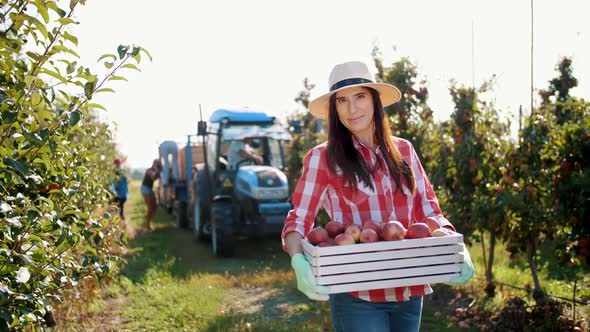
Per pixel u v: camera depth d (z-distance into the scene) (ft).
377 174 7.33
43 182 8.42
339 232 7.09
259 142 33.24
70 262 8.82
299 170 35.58
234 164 32.40
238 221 29.89
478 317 16.58
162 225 44.42
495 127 19.11
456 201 20.39
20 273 6.59
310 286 6.23
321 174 7.31
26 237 7.16
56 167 9.08
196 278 23.13
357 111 7.29
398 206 7.39
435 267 6.70
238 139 32.24
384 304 7.07
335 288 6.35
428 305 18.84
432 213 7.69
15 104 6.89
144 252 30.27
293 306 19.03
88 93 7.44
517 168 17.20
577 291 18.53
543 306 15.29
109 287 20.45
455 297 19.22
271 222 29.53
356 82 7.31
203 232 33.91
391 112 23.36
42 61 7.23
